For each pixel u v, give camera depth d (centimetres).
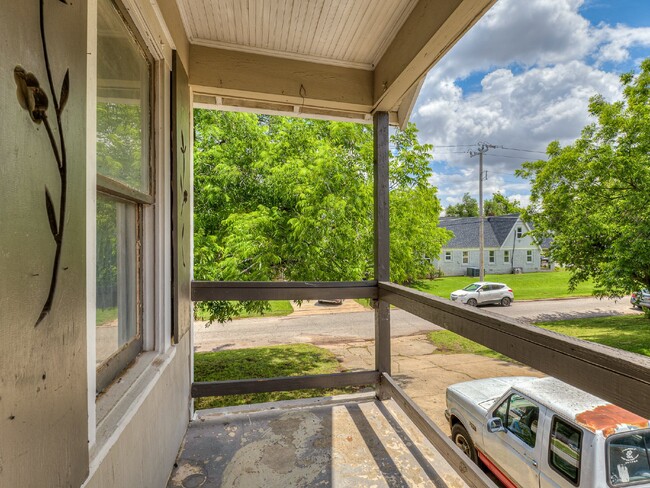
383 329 249
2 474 48
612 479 180
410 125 607
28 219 57
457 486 163
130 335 144
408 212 592
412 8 204
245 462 180
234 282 231
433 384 556
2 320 49
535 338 97
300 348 771
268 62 248
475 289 1423
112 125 120
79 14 77
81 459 74
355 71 263
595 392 78
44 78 63
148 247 157
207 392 227
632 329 906
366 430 211
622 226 789
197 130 505
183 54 210
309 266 445
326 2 200
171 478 168
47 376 61
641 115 773
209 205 490
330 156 470
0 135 50
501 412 253
